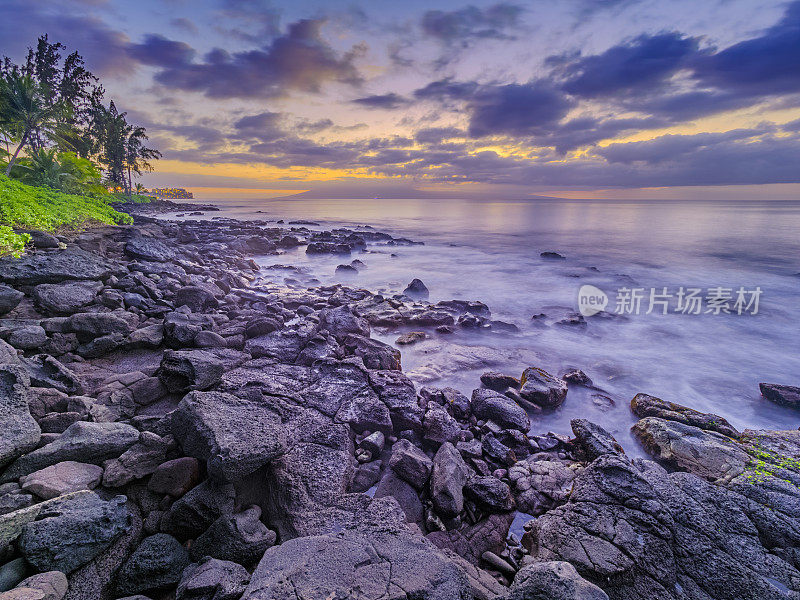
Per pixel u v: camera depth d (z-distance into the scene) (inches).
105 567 167.2
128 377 293.3
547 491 255.0
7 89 1398.9
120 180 3228.3
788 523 216.8
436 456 271.0
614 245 1667.1
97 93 2476.6
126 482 202.2
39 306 367.2
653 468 260.5
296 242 1508.4
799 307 773.3
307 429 269.6
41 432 221.8
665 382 460.1
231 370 339.9
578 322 651.5
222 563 158.7
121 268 515.8
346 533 174.7
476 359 491.8
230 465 188.5
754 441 308.0
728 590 182.1
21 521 158.1
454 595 142.4
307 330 448.5
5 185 828.0
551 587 142.2
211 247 1050.1
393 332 582.6
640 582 185.3
